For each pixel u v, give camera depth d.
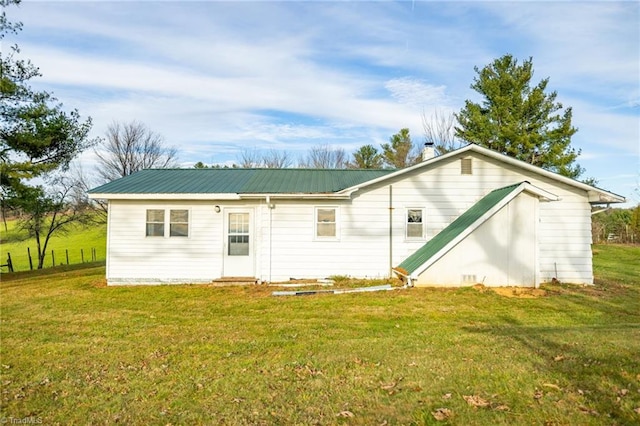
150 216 13.73
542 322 7.87
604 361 4.78
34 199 16.42
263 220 13.66
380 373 4.68
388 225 13.66
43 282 14.52
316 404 3.89
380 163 38.78
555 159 24.92
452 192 13.62
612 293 11.12
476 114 26.25
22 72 16.48
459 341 6.09
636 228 30.17
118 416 3.79
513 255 11.52
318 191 13.38
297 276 13.60
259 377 4.71
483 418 3.45
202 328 7.51
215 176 15.84
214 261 13.63
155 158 37.28
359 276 13.55
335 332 7.11
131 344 6.36
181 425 3.59
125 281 13.55
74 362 5.45
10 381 4.74
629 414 3.41
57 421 3.74
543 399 3.77
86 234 39.22
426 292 10.84
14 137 15.88
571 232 13.03
